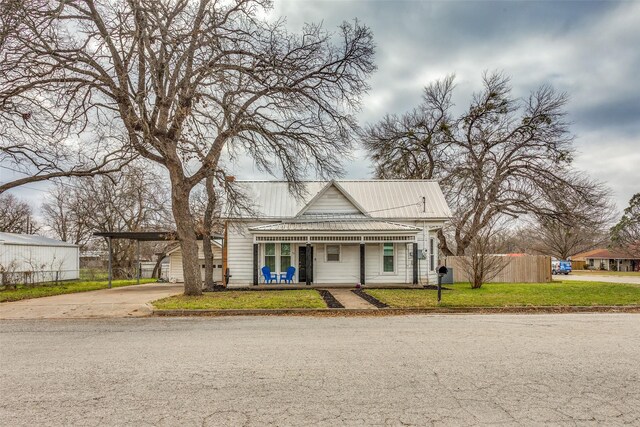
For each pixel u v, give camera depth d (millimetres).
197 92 14312
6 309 12250
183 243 15133
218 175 16484
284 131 16078
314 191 23031
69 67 13148
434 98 31422
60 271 26906
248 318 10641
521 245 58094
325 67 15789
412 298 13961
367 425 3834
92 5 13172
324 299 13680
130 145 14797
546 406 4305
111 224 38219
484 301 12914
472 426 3811
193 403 4398
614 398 4543
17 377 5375
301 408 4250
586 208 28531
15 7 11344
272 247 21234
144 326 9422
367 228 20062
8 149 17766
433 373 5465
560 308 11891
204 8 13781
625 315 10914
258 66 14633
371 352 6664
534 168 26859
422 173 32594
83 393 4730
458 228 28453
